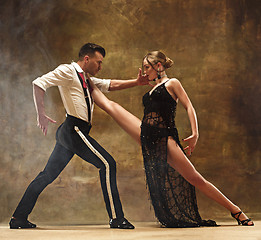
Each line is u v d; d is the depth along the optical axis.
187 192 4.06
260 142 7.52
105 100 4.29
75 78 3.97
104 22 7.57
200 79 7.61
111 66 7.62
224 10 7.58
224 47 7.61
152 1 7.59
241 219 3.99
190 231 3.43
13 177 6.91
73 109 3.95
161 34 7.62
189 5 7.60
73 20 7.49
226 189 7.25
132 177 7.28
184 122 7.55
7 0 7.21
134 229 3.67
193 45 7.62
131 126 4.18
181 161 3.92
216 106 7.58
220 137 7.52
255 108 7.59
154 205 4.00
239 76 7.61
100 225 4.48
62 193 6.71
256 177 7.34
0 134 7.05
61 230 3.64
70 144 3.91
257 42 7.61
